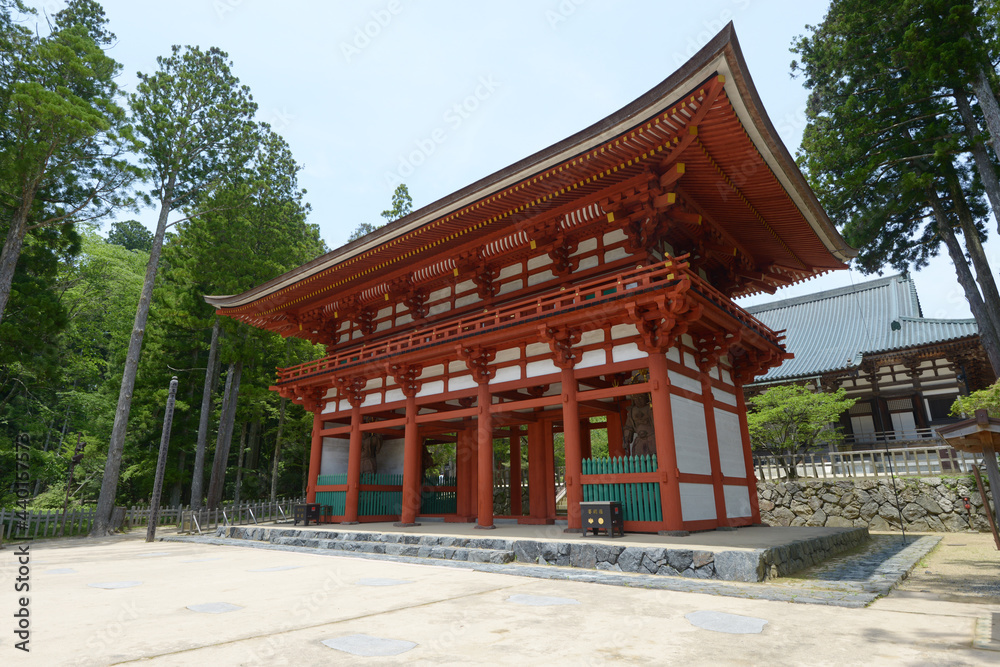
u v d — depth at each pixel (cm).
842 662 527
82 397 3797
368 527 2070
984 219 2669
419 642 596
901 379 3584
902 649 570
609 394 1583
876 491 2420
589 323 1642
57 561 1508
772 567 1073
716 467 1716
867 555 1485
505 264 2120
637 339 1584
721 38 1152
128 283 4784
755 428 2898
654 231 1662
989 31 2083
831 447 3275
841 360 3716
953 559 1420
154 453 3825
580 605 819
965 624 683
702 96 1269
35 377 3225
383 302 2598
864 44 2462
